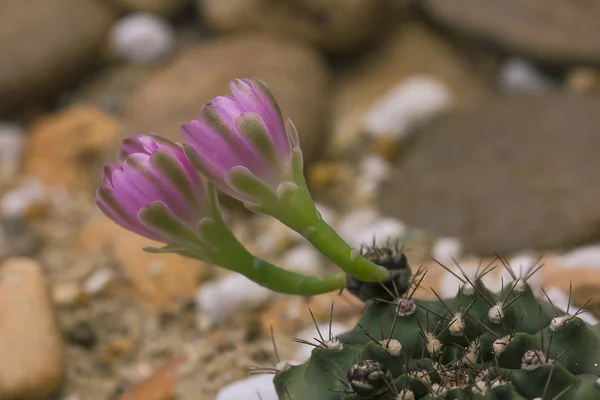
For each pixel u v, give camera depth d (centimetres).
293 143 40
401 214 74
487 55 91
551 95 80
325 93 86
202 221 41
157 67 94
